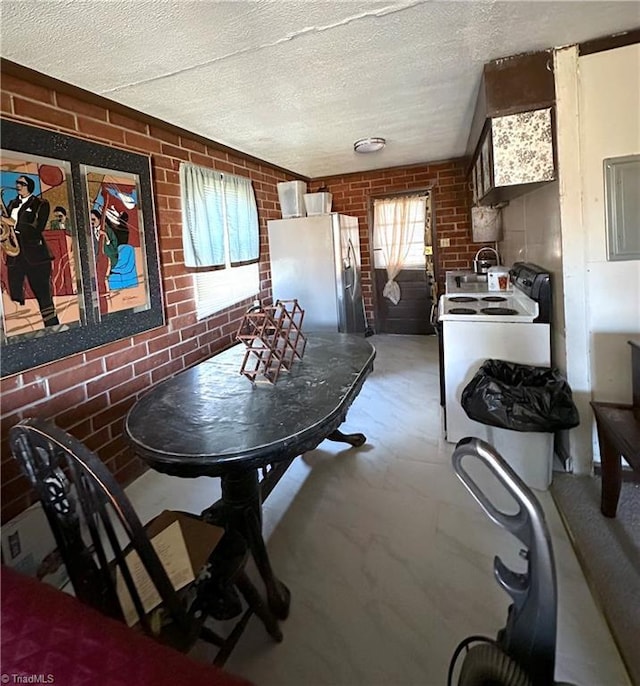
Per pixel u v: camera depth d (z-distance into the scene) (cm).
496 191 247
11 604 75
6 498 183
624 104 197
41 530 183
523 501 78
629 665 125
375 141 365
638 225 201
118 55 183
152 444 135
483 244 498
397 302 555
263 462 130
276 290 449
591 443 222
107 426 238
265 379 185
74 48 174
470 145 362
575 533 180
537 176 214
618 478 185
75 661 67
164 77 209
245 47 185
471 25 179
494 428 224
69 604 77
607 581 155
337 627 146
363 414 320
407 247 536
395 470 242
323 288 435
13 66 183
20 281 190
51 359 205
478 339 246
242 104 255
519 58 208
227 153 367
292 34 177
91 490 93
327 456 262
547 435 209
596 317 212
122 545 182
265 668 133
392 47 195
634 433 166
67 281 212
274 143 351
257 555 150
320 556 179
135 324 258
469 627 143
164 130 288
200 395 175
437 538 186
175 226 297
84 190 222
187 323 310
